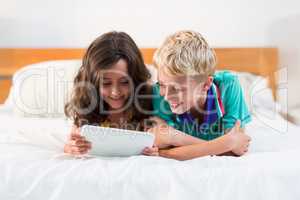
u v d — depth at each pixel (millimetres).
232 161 947
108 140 992
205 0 2291
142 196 832
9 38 2334
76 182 843
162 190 833
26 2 2312
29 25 2324
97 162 937
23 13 2318
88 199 832
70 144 1073
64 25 2322
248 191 822
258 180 834
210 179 840
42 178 856
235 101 1208
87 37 2326
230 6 2291
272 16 2271
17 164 915
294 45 2242
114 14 2314
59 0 2307
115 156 1057
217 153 1065
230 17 2297
